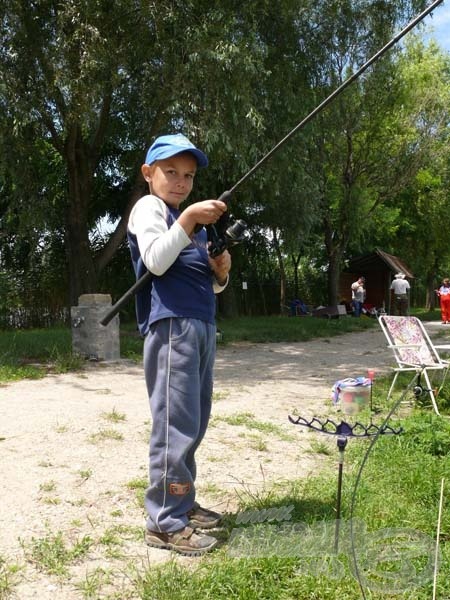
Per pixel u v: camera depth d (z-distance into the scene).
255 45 11.96
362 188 27.11
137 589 2.94
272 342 15.20
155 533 3.42
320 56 15.27
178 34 11.78
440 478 4.30
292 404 7.22
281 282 28.80
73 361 10.08
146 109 13.42
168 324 3.30
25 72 11.75
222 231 3.32
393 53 20.16
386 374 9.56
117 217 20.94
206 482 4.43
